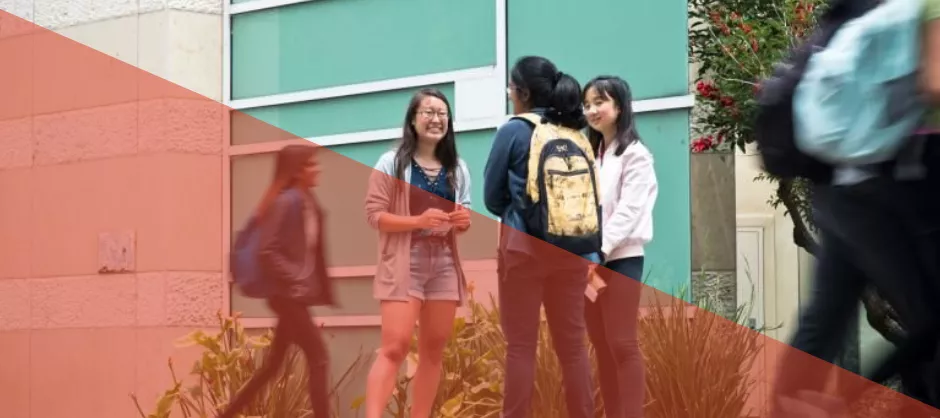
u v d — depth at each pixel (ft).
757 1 14.33
